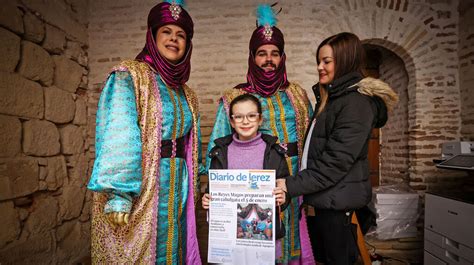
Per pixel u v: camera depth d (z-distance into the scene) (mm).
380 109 1361
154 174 1268
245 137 1496
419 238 2861
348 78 1369
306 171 1353
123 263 1217
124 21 3143
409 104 3129
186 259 1482
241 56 3051
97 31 3174
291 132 1702
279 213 1356
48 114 2432
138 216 1227
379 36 3018
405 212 2859
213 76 3072
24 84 2164
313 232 1631
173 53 1396
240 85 1839
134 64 1328
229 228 1294
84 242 2881
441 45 2996
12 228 2023
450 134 2996
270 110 1688
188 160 1532
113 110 1196
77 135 2875
